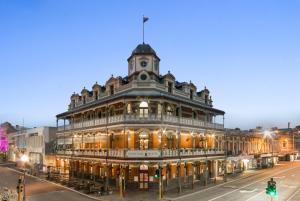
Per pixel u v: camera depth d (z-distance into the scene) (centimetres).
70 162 6738
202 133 6175
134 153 4716
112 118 5216
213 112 6506
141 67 5566
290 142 12431
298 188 5275
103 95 6159
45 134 8581
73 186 5309
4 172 7531
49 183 5775
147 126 4897
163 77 5666
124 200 4181
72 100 7444
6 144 12012
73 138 6788
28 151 9612
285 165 10138
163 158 4753
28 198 4350
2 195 4228
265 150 10219
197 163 6038
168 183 5119
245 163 8294
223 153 6631
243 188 5191
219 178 6475
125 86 5541
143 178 4900
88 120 6119
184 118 5512
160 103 5181
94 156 5572
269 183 2656
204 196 4462
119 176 4856
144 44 5747
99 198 4350
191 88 6300
